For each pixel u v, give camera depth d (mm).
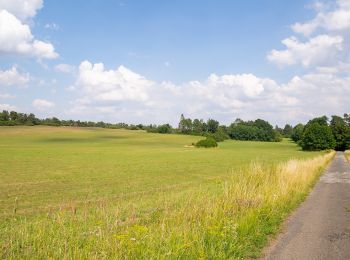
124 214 12930
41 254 7113
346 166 46812
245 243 9008
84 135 160625
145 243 7551
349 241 9898
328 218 12984
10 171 41562
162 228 8266
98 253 7191
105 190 26609
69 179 34219
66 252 7211
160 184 30344
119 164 52938
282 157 77062
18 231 9328
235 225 9266
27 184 30484
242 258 8266
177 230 8438
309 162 32062
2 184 30422
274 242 9719
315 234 10625
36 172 40625
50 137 147000
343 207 15461
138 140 149750
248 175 18484
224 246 8242
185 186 28391
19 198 22812
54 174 38688
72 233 8312
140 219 11547
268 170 19312
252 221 10312
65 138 146625
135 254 7117
